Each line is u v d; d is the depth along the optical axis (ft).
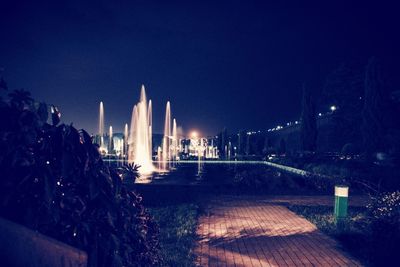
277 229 34.14
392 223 26.30
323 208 45.52
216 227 35.06
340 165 88.28
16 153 8.73
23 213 8.79
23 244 7.35
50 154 9.91
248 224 36.45
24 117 9.22
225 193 60.23
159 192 57.52
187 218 37.81
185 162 207.51
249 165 174.91
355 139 158.71
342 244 28.60
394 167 83.56
